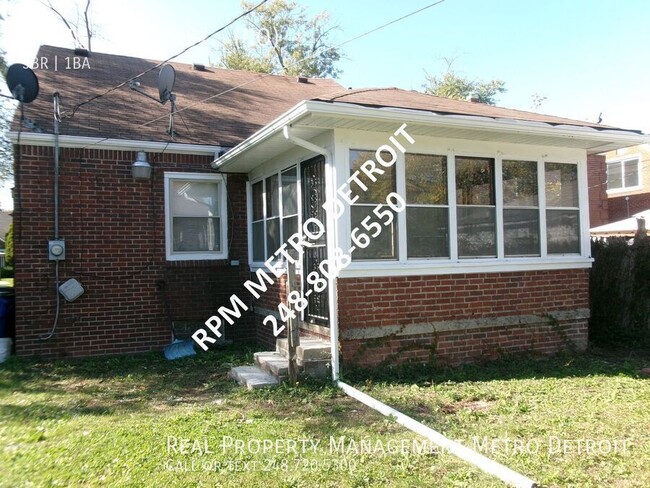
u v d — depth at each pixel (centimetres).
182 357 845
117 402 597
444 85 3594
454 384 641
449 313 725
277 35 3331
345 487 365
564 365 744
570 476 372
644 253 935
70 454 428
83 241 867
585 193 838
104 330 877
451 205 735
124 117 983
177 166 936
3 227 3897
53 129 862
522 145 791
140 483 374
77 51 1230
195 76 1305
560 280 812
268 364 682
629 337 905
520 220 791
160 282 916
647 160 2134
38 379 709
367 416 525
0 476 389
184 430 484
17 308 826
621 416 512
